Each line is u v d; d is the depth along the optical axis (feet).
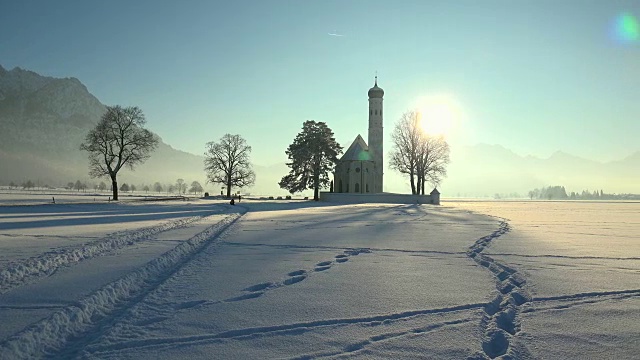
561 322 27.50
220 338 24.49
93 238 61.72
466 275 40.83
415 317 28.22
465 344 23.67
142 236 66.08
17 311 28.02
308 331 25.63
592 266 45.70
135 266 42.52
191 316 28.35
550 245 62.59
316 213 133.90
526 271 42.63
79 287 34.04
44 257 44.70
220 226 87.04
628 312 29.63
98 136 216.95
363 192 280.10
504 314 28.99
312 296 33.24
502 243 64.44
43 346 23.39
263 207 176.24
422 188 260.83
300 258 49.80
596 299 32.78
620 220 128.57
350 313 29.01
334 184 297.94
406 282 37.91
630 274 41.55
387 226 89.66
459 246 60.18
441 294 33.83
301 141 268.82
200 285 36.68
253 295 33.55
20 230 73.05
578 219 132.57
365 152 285.43
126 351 22.61
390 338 24.54
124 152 223.71
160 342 23.89
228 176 303.89
